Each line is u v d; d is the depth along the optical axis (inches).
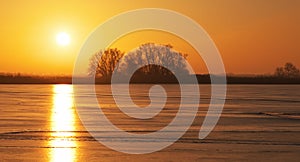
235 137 1090.1
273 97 3280.0
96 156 844.0
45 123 1365.7
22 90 4862.2
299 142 1011.3
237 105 2316.7
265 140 1039.6
